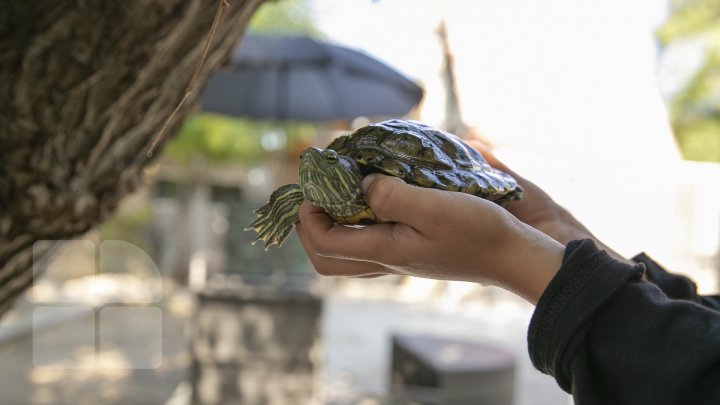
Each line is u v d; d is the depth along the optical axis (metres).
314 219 0.60
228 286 1.57
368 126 0.68
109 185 0.72
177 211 3.81
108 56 0.62
